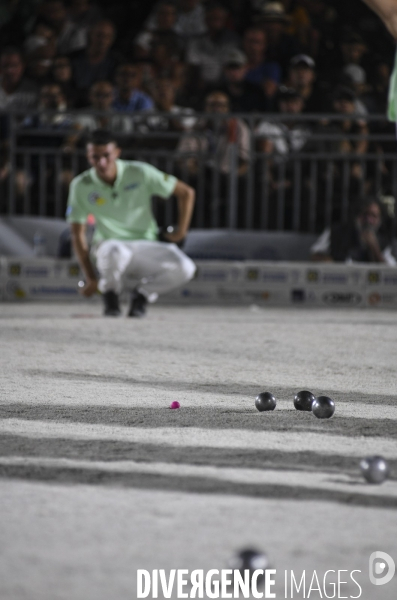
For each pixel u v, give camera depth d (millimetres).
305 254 24500
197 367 11469
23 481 5984
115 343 13789
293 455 6766
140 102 26719
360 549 4750
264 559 4168
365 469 5926
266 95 26797
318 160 25094
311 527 5078
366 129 25500
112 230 18000
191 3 30328
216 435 7461
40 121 25484
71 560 4535
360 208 23250
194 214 25219
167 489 5812
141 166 17812
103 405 8789
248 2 31578
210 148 25094
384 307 22125
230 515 5273
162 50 28859
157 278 18000
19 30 31125
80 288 18297
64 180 25344
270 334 15305
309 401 8609
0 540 4828
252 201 24953
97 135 17141
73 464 6441
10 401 8953
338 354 12844
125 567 4449
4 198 25562
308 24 30688
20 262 21984
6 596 4070
